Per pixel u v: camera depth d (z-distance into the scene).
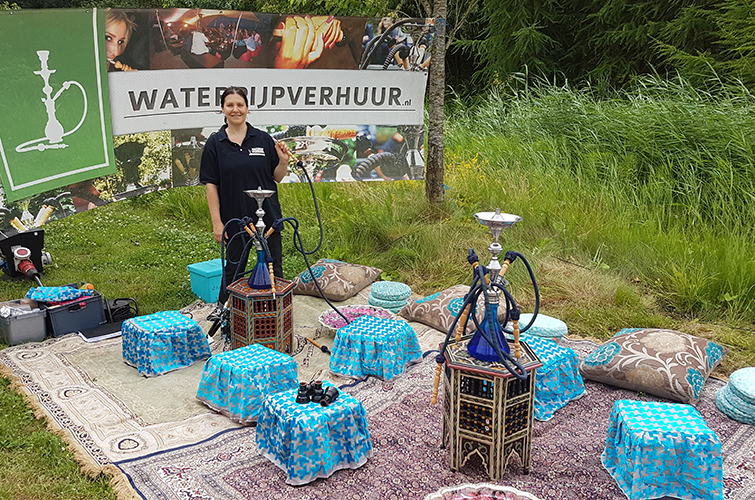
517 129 10.93
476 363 3.29
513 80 16.52
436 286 6.65
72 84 5.43
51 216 5.56
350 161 7.09
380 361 4.53
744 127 8.36
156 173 6.16
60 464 3.46
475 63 18.95
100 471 3.36
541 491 3.29
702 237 7.13
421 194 8.79
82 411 4.06
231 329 4.89
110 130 5.76
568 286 6.43
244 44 6.31
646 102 10.26
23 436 3.75
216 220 5.30
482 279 3.10
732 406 3.99
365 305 5.81
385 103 7.08
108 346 5.11
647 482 3.19
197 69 6.16
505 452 3.32
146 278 6.90
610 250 7.13
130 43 5.73
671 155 8.55
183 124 6.23
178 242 8.37
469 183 9.06
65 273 6.96
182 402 4.23
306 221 8.69
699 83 12.14
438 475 3.42
